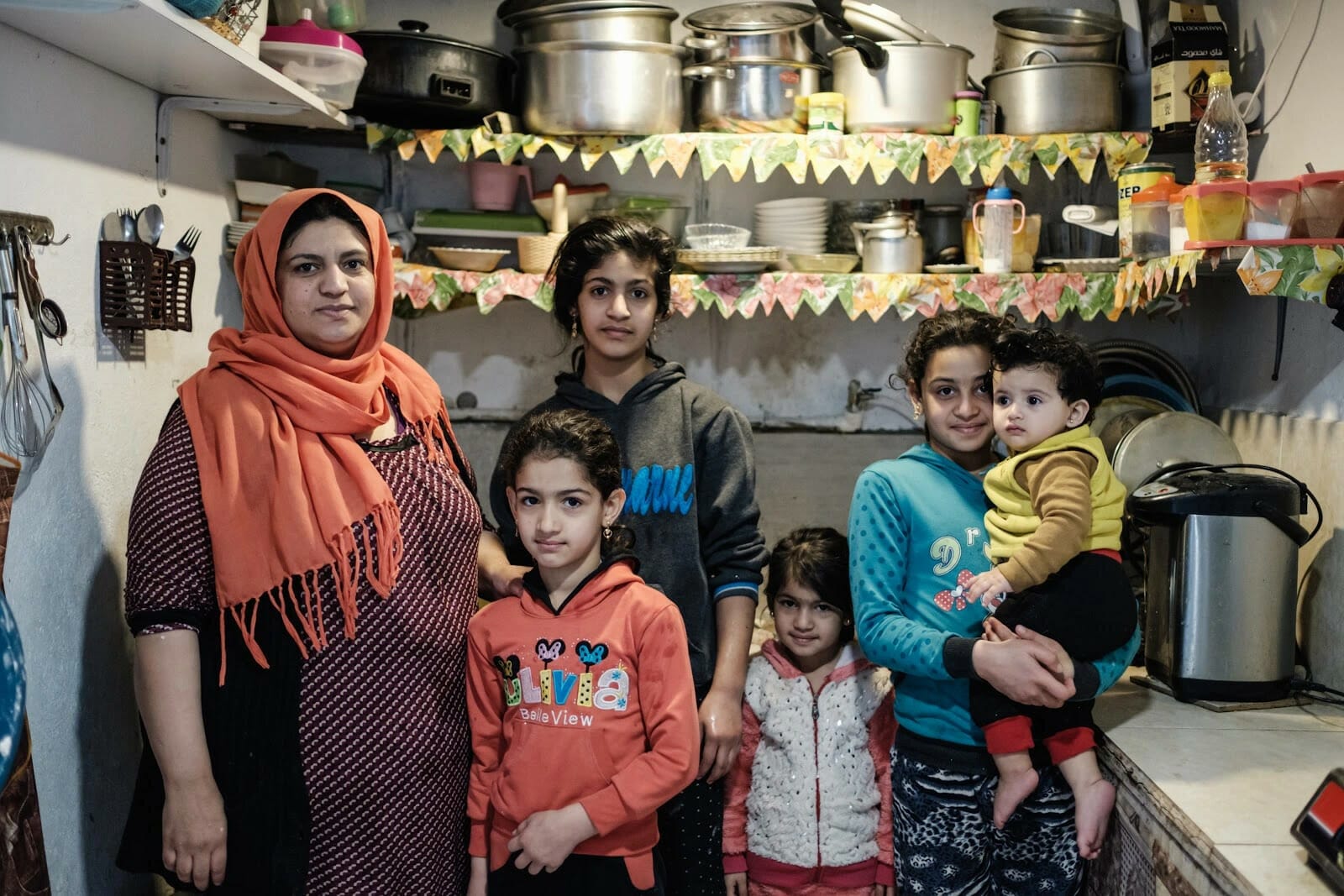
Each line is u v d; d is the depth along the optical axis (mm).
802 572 1828
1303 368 1975
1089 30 2291
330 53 1979
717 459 1761
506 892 1533
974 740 1647
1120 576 1631
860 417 2602
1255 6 2162
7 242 1406
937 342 1710
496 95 2305
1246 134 1961
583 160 2293
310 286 1473
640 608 1521
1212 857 1254
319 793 1422
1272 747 1595
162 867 1447
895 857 1742
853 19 2236
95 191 1667
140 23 1419
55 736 1546
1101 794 1585
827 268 2348
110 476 1709
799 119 2309
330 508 1415
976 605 1645
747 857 1892
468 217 2398
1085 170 2262
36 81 1497
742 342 2596
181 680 1375
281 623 1414
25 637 1475
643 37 2246
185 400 1460
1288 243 1644
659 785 1466
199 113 2090
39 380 1485
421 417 1630
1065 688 1528
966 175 2268
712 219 2574
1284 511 1760
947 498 1702
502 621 1558
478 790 1558
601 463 1526
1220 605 1776
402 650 1465
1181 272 1819
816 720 1853
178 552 1388
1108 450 2150
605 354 1742
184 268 1893
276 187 2252
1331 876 1163
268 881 1396
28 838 1303
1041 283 2283
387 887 1465
